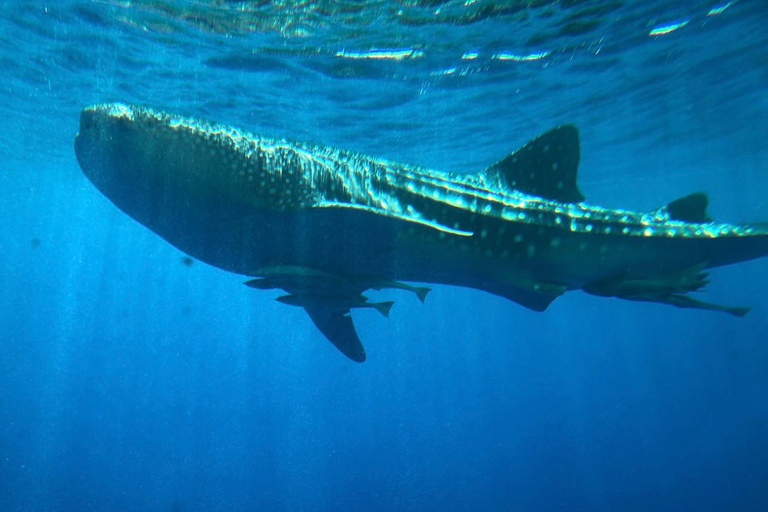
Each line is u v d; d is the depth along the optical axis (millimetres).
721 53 14727
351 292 3947
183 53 12648
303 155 3725
